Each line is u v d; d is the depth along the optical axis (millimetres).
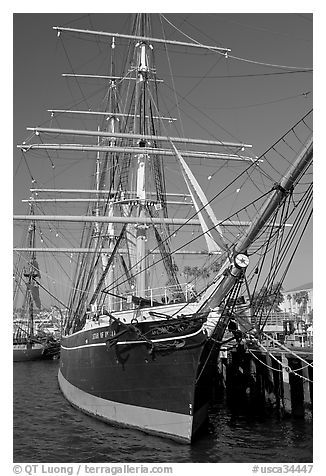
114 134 35594
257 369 33375
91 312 32969
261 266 19438
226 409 32812
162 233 34656
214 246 20812
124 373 23234
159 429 21516
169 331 21188
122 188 38281
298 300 80312
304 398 27828
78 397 29594
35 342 79875
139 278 30078
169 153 34406
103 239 43344
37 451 20312
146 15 36031
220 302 20703
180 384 20844
